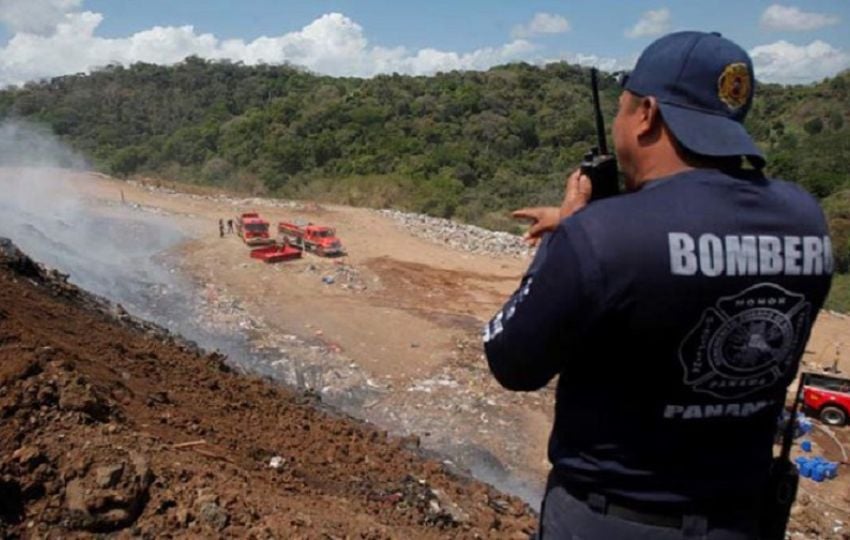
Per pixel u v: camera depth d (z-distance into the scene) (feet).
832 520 40.86
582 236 5.81
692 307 5.69
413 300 69.46
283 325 60.80
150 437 15.33
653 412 6.01
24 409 14.23
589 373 6.21
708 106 6.09
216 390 22.75
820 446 48.88
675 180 6.03
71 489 13.07
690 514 6.15
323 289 70.49
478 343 58.95
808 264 6.07
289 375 51.08
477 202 121.49
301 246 82.53
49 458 13.47
